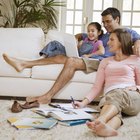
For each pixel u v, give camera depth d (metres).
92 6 4.23
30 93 2.67
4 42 3.05
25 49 3.04
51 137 1.67
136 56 2.30
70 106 2.28
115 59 2.36
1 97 2.73
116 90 2.09
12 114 2.13
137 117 2.18
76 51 2.78
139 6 4.18
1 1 4.27
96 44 2.88
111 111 1.84
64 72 2.53
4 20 4.28
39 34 3.18
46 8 4.11
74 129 1.83
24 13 4.09
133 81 2.24
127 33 2.29
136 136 1.74
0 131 1.74
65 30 4.28
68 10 4.27
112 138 1.69
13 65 2.61
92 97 2.33
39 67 2.62
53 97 2.60
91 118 2.00
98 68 2.45
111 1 4.21
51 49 2.83
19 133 1.71
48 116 2.05
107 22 2.79
